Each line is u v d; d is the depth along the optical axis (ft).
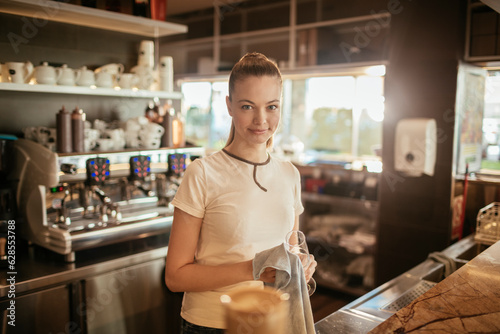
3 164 7.74
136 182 8.95
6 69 7.63
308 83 15.03
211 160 3.81
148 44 9.81
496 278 3.96
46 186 7.57
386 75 10.19
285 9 13.23
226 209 3.73
